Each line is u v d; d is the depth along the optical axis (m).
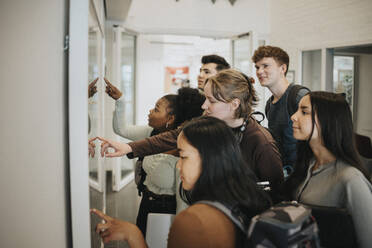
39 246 0.99
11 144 0.95
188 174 1.04
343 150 1.34
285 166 2.38
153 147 1.79
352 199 1.26
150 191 1.94
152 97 10.15
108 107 6.18
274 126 2.59
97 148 2.06
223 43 7.77
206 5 6.38
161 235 1.57
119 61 5.38
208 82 1.69
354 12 5.10
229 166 1.02
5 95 0.94
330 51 5.74
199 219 0.88
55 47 0.98
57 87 0.98
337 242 1.21
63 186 1.00
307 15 5.98
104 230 1.17
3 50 0.93
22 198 0.97
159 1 6.13
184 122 1.96
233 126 1.73
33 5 0.95
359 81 6.13
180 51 11.47
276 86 2.59
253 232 0.86
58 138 0.99
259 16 6.78
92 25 1.56
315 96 1.40
